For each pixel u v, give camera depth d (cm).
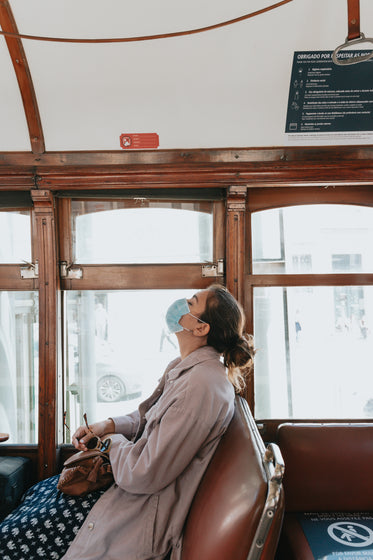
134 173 296
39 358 305
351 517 235
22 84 271
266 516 141
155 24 252
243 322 211
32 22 249
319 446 246
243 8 246
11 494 273
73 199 314
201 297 204
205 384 174
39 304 306
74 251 317
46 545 185
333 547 204
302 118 288
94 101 281
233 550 143
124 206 317
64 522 188
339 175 298
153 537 171
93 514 179
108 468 197
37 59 263
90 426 220
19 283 316
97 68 268
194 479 180
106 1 241
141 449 180
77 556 170
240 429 183
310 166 296
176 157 297
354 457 244
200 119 288
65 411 320
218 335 200
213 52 263
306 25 253
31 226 316
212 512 156
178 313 201
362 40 211
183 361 197
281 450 248
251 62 267
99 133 292
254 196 315
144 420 216
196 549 155
